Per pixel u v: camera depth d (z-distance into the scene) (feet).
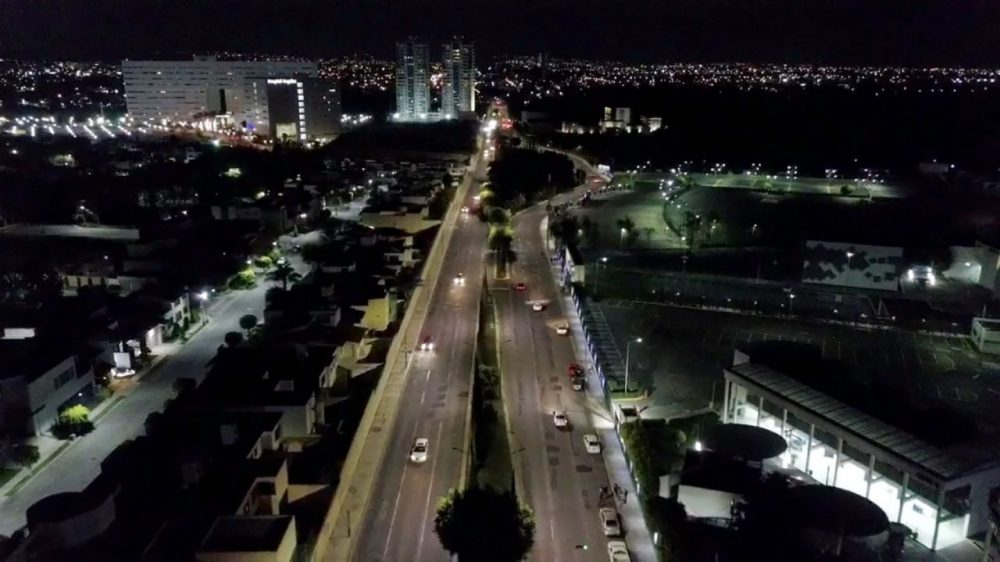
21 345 305.94
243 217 585.22
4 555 186.09
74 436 277.44
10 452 256.73
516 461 271.08
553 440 286.46
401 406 306.96
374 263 454.40
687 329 400.67
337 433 268.21
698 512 225.35
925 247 536.01
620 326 403.54
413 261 496.23
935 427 247.91
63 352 302.04
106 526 197.98
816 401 264.31
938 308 441.27
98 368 322.75
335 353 314.55
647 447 254.06
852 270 479.41
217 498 209.36
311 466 244.01
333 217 649.20
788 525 204.13
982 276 488.02
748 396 288.30
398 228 570.87
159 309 377.91
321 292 382.63
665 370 346.54
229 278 452.76
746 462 236.84
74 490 247.50
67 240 510.17
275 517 194.80
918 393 327.47
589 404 316.40
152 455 232.73
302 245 542.16
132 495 213.25
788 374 286.66
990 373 350.84
